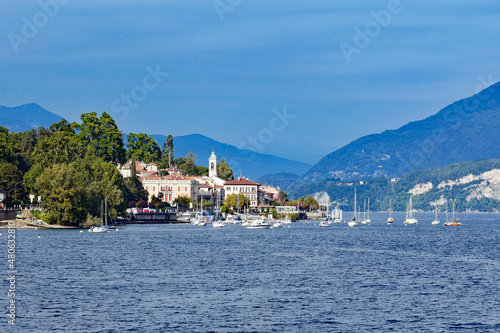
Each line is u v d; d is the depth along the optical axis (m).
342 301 84.56
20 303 81.56
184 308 79.44
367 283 99.75
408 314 77.31
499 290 94.00
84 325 70.75
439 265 126.06
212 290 92.00
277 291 91.62
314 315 76.31
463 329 70.62
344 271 114.19
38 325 70.56
